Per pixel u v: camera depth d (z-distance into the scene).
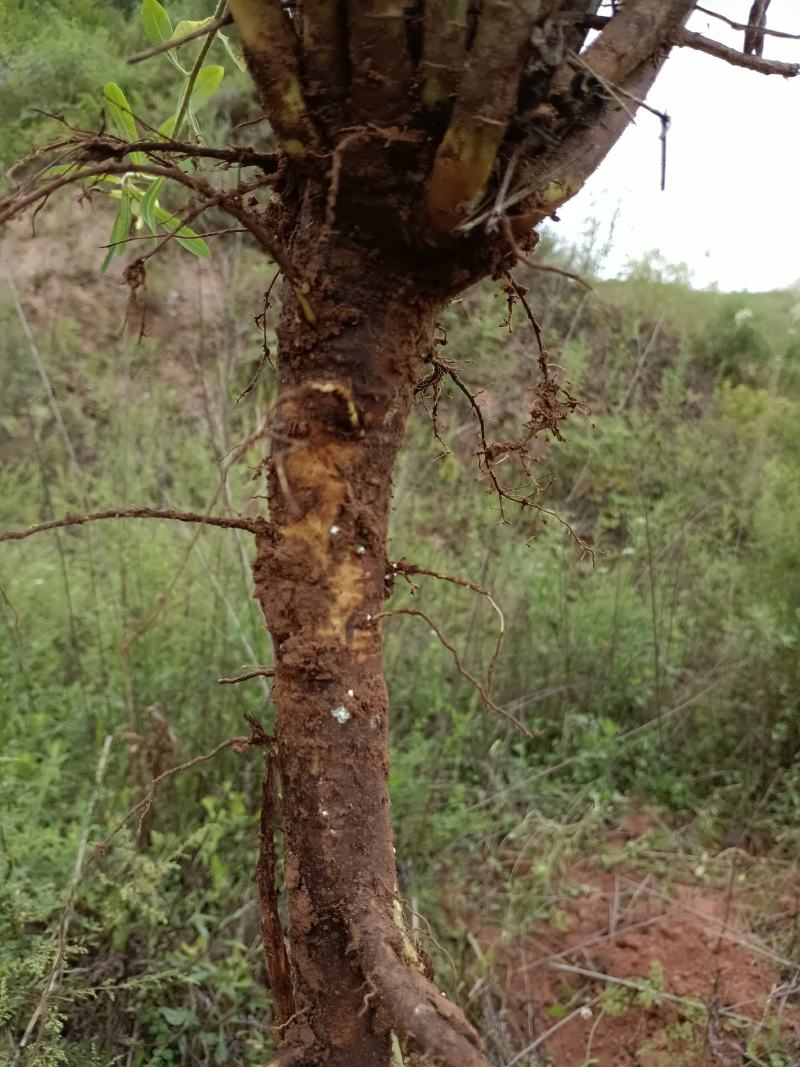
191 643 2.36
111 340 3.90
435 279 0.75
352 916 0.74
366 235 0.73
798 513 2.97
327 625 0.76
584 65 0.67
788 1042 1.75
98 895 1.61
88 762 2.07
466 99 0.61
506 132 0.66
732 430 4.01
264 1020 1.68
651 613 3.17
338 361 0.75
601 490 3.52
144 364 3.79
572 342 3.63
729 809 2.54
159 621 2.28
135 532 2.58
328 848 0.76
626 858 2.32
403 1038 0.67
